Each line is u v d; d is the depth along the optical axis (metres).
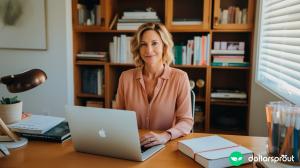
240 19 2.79
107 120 1.20
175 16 3.07
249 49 2.90
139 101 1.83
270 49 2.46
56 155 1.30
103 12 2.94
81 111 1.24
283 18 2.13
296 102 1.74
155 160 1.24
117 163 1.21
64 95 3.13
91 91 3.24
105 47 3.33
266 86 2.42
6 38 3.18
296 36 1.84
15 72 3.24
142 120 1.83
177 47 2.92
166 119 1.80
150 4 3.17
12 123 1.54
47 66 3.13
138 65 1.89
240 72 3.14
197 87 3.17
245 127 3.05
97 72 3.18
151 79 1.84
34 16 3.07
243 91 3.01
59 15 3.01
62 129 1.53
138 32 1.82
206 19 2.78
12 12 3.12
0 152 1.26
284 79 2.09
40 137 1.46
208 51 2.85
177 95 1.79
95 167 1.17
